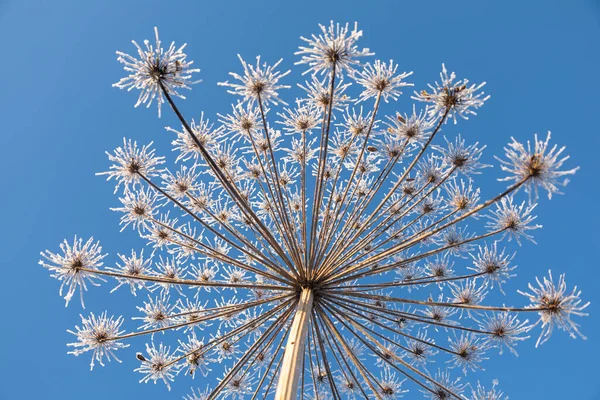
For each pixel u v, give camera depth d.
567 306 6.89
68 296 7.60
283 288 8.10
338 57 7.28
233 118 8.83
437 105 7.37
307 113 8.69
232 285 7.84
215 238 10.19
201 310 8.49
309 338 8.94
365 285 8.26
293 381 6.16
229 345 9.94
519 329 8.23
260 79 7.59
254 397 8.36
